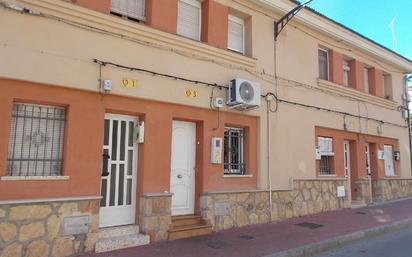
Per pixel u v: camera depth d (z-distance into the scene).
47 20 5.98
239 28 9.39
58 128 6.23
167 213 7.10
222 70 8.40
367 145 13.59
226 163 8.65
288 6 9.73
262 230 8.04
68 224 5.88
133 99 6.95
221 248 6.48
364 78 13.48
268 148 9.23
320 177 10.74
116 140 7.01
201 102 7.90
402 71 15.39
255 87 8.45
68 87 6.10
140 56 7.03
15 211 5.41
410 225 9.52
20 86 5.71
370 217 9.91
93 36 6.46
